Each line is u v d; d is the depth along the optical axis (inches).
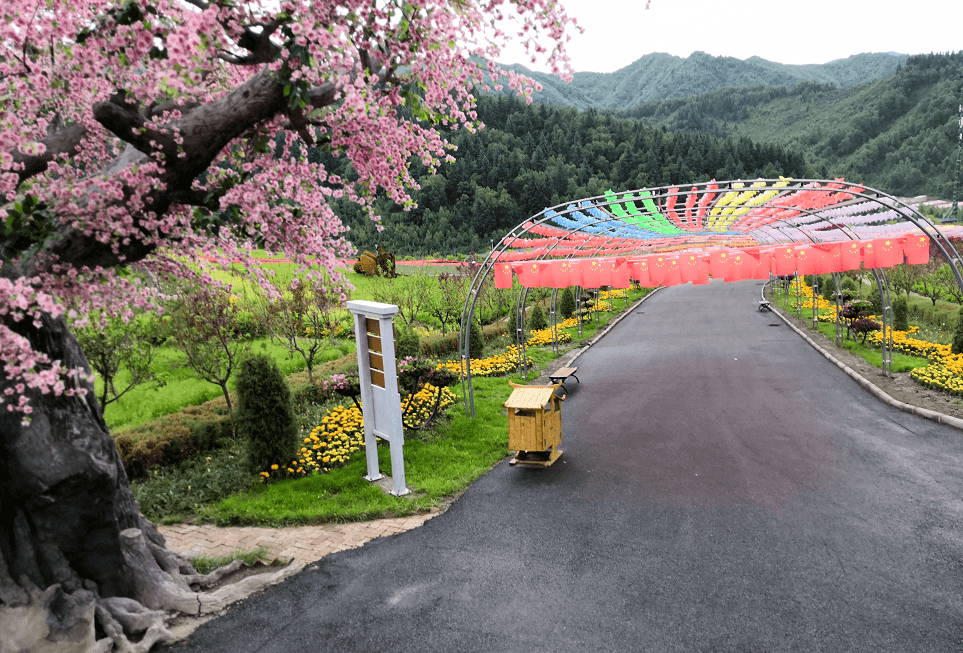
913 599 179.5
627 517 246.4
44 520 163.5
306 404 427.2
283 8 142.6
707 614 176.9
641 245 908.0
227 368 396.5
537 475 301.9
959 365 467.8
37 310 131.3
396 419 276.2
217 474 303.3
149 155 155.9
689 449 329.7
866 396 428.1
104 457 173.0
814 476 280.8
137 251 169.6
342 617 182.5
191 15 127.6
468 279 884.6
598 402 451.8
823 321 816.3
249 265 200.4
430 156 207.2
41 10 123.9
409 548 227.1
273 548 230.4
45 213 140.4
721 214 493.4
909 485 265.0
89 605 165.2
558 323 944.9
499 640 168.9
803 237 711.1
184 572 204.5
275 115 170.7
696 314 1025.5
